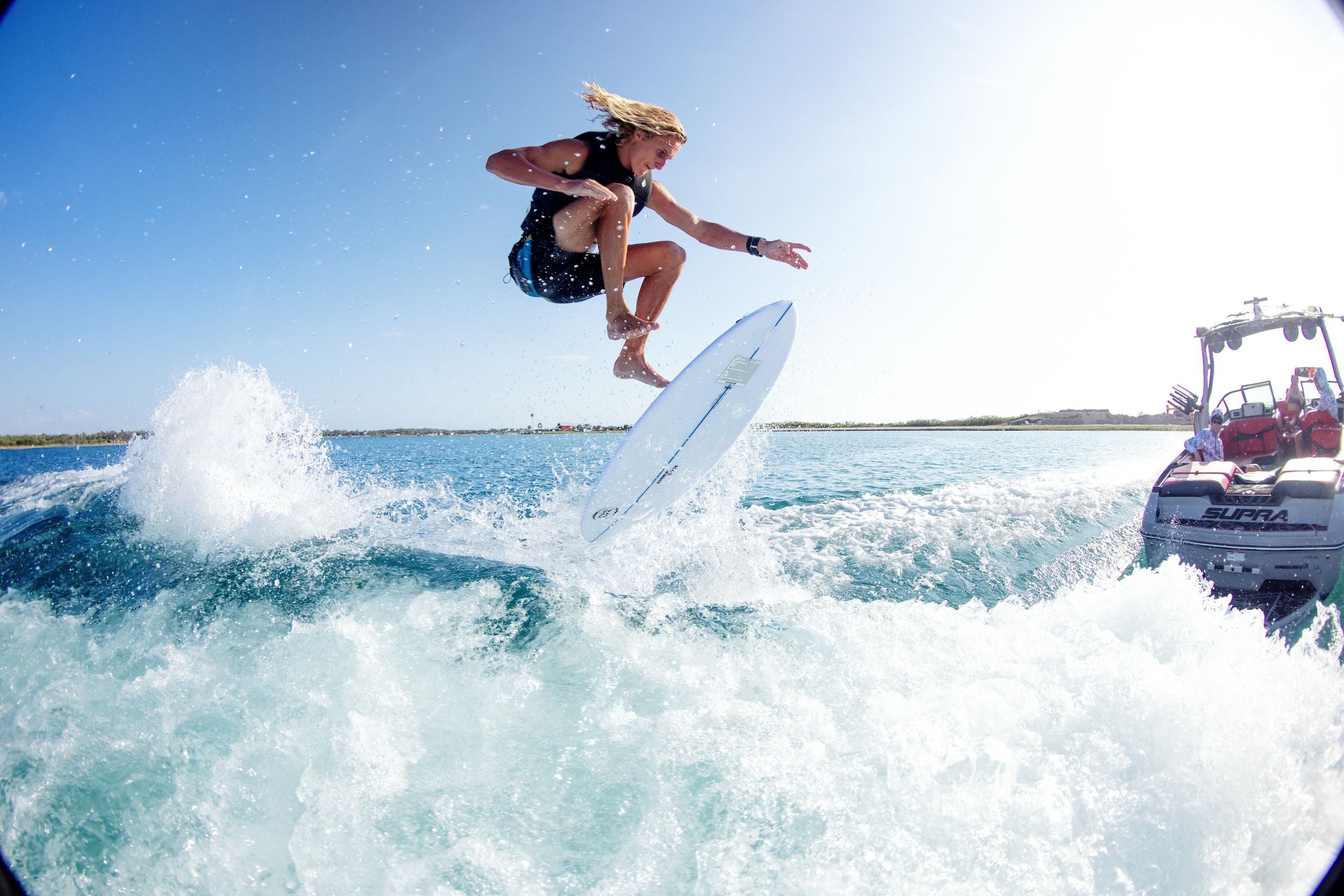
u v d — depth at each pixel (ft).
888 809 6.57
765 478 33.47
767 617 11.16
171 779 7.06
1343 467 14.55
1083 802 6.64
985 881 5.88
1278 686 8.48
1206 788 6.88
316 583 11.65
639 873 6.02
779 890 5.82
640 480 12.26
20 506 17.52
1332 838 6.70
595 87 9.48
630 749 7.59
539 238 9.75
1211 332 22.80
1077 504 24.76
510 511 18.88
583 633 10.19
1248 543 14.44
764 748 7.50
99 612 10.77
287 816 6.64
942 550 17.40
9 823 6.45
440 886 5.86
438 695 8.54
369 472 30.25
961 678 8.73
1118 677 8.38
